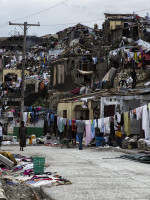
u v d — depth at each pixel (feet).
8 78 206.80
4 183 31.96
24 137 68.39
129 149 66.18
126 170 40.24
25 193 28.53
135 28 170.40
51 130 114.93
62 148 77.51
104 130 75.25
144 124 62.75
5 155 42.88
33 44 330.95
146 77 113.70
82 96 108.88
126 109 82.79
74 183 31.27
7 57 255.91
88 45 192.24
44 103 145.89
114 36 180.34
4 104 171.22
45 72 203.41
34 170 35.86
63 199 24.97
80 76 146.41
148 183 31.58
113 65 130.11
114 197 25.58
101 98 88.43
